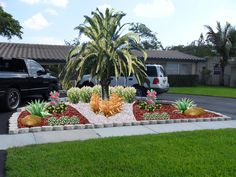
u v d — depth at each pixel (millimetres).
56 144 7492
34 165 5973
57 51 29141
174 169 5793
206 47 41625
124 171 5719
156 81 18438
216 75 39344
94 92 13445
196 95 23578
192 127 10047
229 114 13500
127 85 18719
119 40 12523
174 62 34719
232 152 6926
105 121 10305
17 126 9414
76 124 9789
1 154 6938
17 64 14594
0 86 12688
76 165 5992
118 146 7297
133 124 10211
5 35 39312
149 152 6852
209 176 5488
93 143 7562
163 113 11297
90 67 12672
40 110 10484
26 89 14383
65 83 13203
